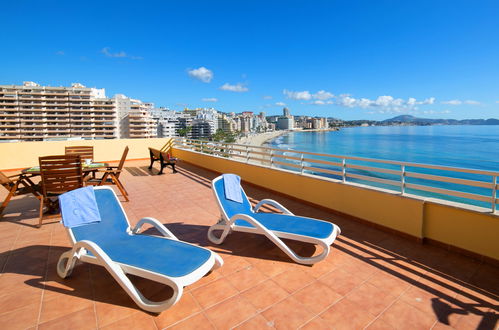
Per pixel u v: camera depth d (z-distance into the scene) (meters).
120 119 87.75
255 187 6.89
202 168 9.79
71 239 2.68
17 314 2.19
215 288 2.55
